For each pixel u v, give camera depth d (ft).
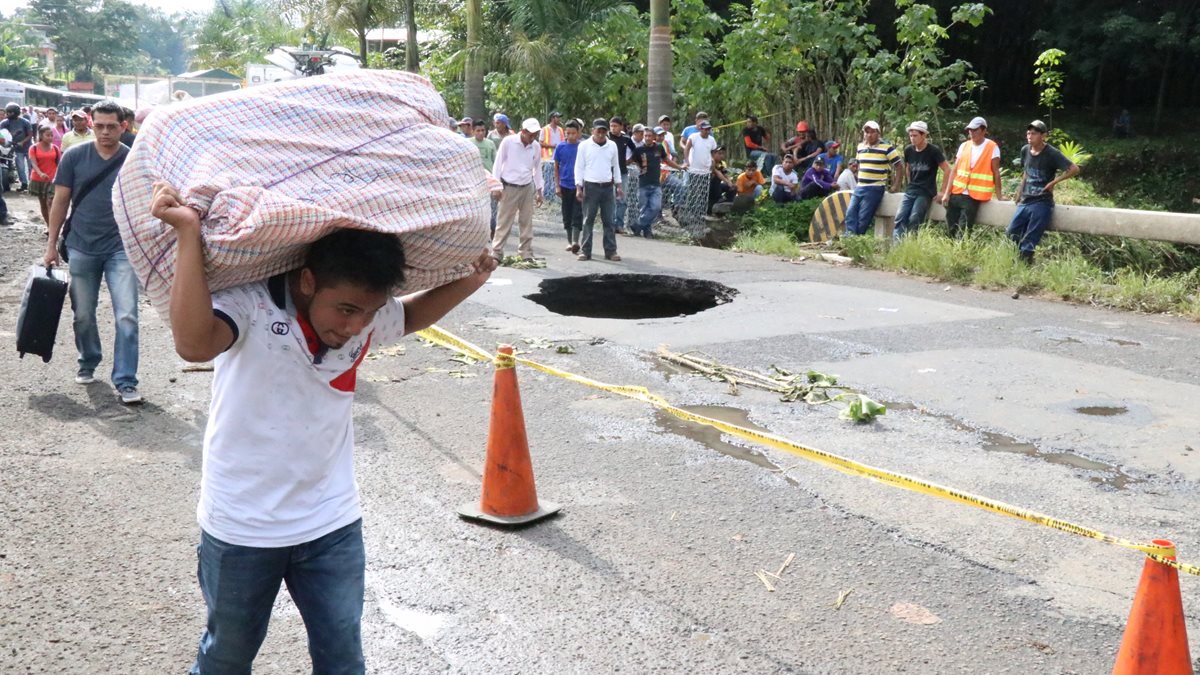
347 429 8.05
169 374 22.91
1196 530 15.17
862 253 42.86
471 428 19.45
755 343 26.94
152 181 7.07
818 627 12.09
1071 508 15.92
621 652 11.44
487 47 80.43
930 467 17.69
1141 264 40.88
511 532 14.71
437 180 7.37
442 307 8.57
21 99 178.70
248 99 7.25
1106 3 105.50
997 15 112.06
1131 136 104.63
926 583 13.32
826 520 15.34
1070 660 11.48
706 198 55.77
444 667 11.09
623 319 32.99
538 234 53.26
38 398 20.83
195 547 14.03
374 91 7.52
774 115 67.67
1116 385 23.15
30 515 14.92
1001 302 34.06
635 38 75.41
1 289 33.50
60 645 11.37
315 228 6.75
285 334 7.32
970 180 41.88
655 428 19.72
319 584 7.92
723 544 14.42
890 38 104.78
